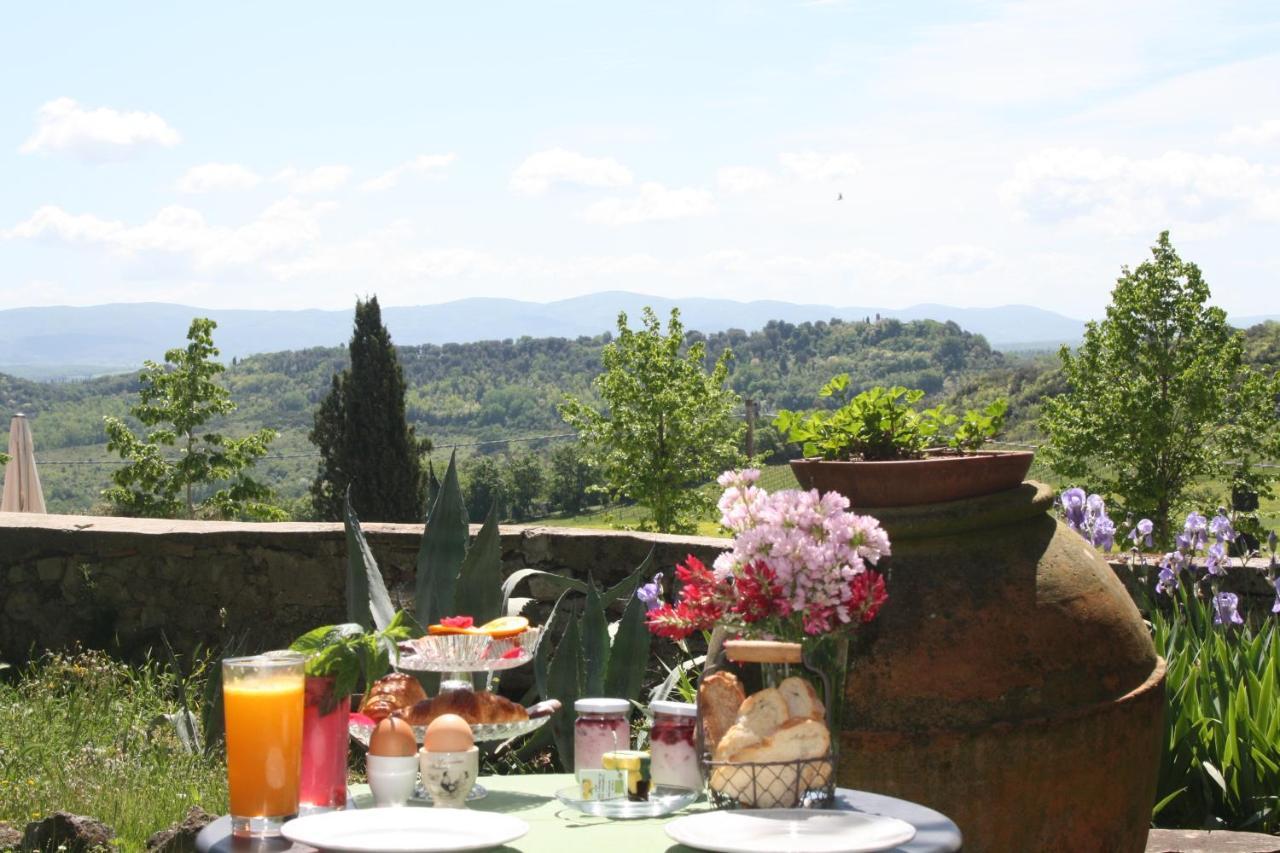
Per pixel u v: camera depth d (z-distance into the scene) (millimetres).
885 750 3518
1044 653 3621
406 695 2822
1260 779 4953
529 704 5461
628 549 6820
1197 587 6219
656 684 6340
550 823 2531
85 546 7242
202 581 7141
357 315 45625
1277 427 30828
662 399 34469
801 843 2209
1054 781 3561
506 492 63031
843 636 2637
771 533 2588
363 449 45094
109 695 6395
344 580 7012
